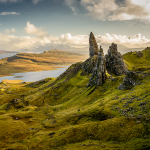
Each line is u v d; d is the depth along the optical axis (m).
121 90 144.38
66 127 113.25
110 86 175.88
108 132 84.62
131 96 114.81
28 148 94.31
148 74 146.25
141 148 61.97
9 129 125.12
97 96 165.12
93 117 113.00
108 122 92.38
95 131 91.12
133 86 137.12
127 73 149.62
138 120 81.31
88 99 166.50
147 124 75.00
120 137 76.75
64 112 157.50
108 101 127.12
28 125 136.88
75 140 90.75
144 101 96.06
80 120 117.44
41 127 128.38
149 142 63.50
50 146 91.31
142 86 125.00
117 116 96.06
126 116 90.25
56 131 109.56
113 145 71.88
